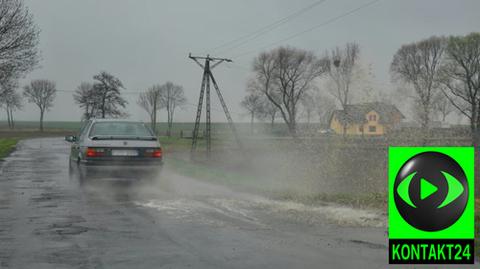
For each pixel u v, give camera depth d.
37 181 13.91
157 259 6.02
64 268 5.62
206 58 32.59
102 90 73.06
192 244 6.77
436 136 20.06
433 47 61.53
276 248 6.61
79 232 7.40
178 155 31.83
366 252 6.43
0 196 11.01
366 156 22.20
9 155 26.22
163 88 93.94
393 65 64.12
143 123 14.11
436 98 58.06
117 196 11.12
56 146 37.97
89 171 12.77
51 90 97.19
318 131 30.28
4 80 24.22
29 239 6.93
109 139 12.98
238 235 7.34
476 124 56.31
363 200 10.52
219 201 10.56
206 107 31.44
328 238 7.19
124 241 6.88
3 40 22.81
